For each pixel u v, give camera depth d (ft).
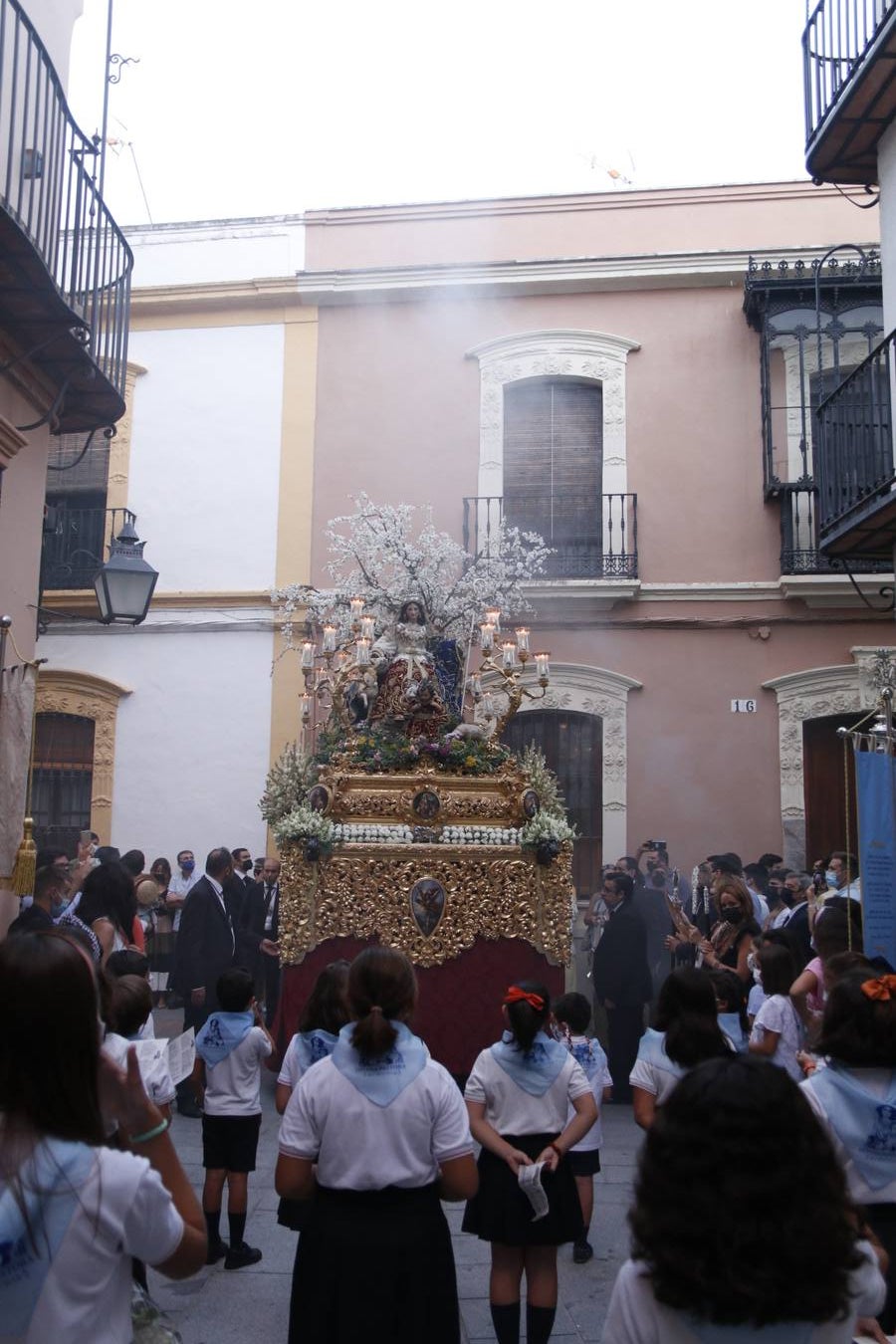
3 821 24.30
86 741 49.96
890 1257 10.47
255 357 51.55
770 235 49.80
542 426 50.44
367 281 50.88
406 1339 10.59
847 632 46.83
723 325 49.37
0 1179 6.66
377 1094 11.02
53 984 6.92
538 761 32.60
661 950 33.91
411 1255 10.77
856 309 46.16
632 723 47.21
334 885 29.19
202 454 51.06
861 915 21.72
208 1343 15.16
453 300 50.98
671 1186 6.06
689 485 48.55
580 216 51.01
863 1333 7.71
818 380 46.44
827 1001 11.55
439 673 36.45
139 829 48.83
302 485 50.34
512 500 50.08
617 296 50.19
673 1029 13.85
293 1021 28.86
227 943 29.12
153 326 52.13
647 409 49.26
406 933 28.89
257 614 49.62
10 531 26.78
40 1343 6.49
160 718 49.42
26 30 26.25
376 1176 10.85
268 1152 24.62
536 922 29.43
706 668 47.29
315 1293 10.74
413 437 50.34
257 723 48.96
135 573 32.63
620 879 30.71
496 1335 14.89
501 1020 28.84
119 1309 6.89
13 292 24.27
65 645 50.16
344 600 42.96
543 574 48.26
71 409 30.37
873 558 33.12
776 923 30.01
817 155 32.24
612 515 48.62
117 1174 6.81
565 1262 18.35
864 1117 10.78
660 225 50.44
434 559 44.01
